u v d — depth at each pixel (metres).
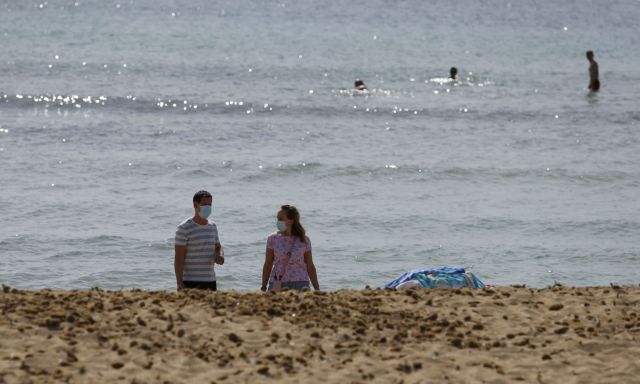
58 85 128.38
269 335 31.86
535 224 72.06
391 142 100.62
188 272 39.12
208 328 32.16
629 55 186.25
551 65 167.00
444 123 111.62
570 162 93.06
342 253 64.00
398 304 35.72
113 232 67.00
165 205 74.31
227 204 75.44
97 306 33.50
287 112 115.12
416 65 160.25
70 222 69.06
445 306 35.56
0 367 28.19
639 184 85.50
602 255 65.19
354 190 81.50
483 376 29.45
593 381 29.42
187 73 142.75
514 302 36.31
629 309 35.91
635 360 31.03
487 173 87.75
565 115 117.38
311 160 89.94
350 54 171.38
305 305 34.91
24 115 108.44
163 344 30.70
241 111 114.88
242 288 56.81
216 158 89.94
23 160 86.62
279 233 39.72
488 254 64.75
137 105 116.31
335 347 31.22
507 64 166.38
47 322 31.53
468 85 141.75
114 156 89.31
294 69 150.50
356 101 124.12
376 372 29.38
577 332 33.28
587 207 77.69
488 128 109.56
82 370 28.34
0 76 134.38
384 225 71.00
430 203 77.88
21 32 183.88
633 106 124.50
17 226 67.44
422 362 30.30
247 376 28.64
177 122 107.31
